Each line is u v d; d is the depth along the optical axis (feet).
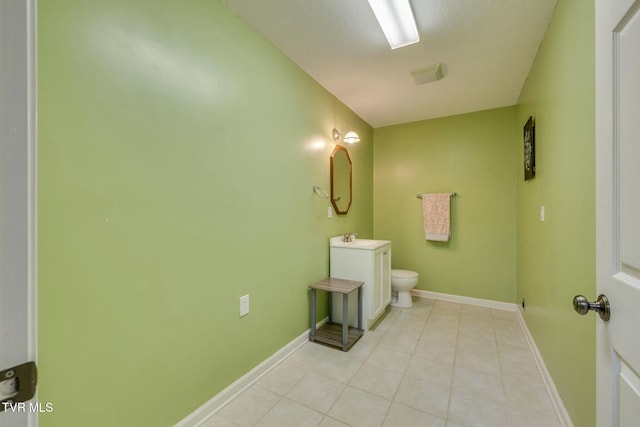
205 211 4.76
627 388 2.03
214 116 4.91
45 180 2.97
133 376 3.77
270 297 6.25
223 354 5.10
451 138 10.85
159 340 4.08
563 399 4.61
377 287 8.31
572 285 4.25
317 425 4.56
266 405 5.04
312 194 7.85
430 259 11.25
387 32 5.85
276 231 6.44
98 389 3.42
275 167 6.40
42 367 2.97
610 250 2.25
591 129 3.60
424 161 11.35
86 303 3.30
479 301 10.34
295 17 5.42
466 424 4.56
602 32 2.37
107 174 3.47
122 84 3.61
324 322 8.36
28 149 1.37
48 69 2.97
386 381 5.70
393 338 7.63
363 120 11.31
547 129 5.65
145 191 3.88
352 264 8.22
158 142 4.04
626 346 2.01
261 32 5.87
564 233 4.61
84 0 3.25
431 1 4.96
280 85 6.54
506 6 5.08
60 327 3.09
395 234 11.93
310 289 7.68
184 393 4.42
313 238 7.91
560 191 4.81
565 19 4.54
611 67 2.22
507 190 9.92
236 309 5.37
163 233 4.12
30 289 1.38
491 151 10.18
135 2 3.76
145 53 3.87
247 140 5.62
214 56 4.91
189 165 4.49
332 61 6.95
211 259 4.87
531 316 7.24
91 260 3.34
